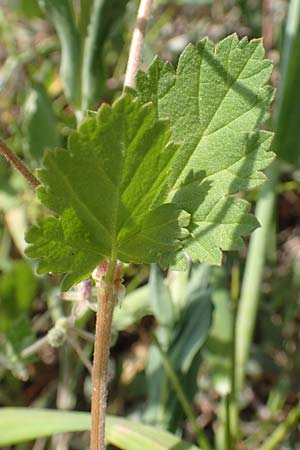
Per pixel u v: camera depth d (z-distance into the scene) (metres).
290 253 0.42
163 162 0.18
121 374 0.38
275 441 0.31
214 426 0.36
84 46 0.34
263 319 0.39
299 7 0.33
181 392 0.29
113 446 0.33
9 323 0.37
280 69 0.34
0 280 0.36
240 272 0.38
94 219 0.18
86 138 0.17
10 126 0.43
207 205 0.19
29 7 0.45
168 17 0.45
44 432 0.26
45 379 0.39
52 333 0.26
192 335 0.30
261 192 0.34
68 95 0.35
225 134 0.20
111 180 0.18
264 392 0.38
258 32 0.45
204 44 0.20
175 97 0.20
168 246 0.19
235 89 0.20
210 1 0.45
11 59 0.45
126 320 0.34
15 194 0.40
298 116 0.33
